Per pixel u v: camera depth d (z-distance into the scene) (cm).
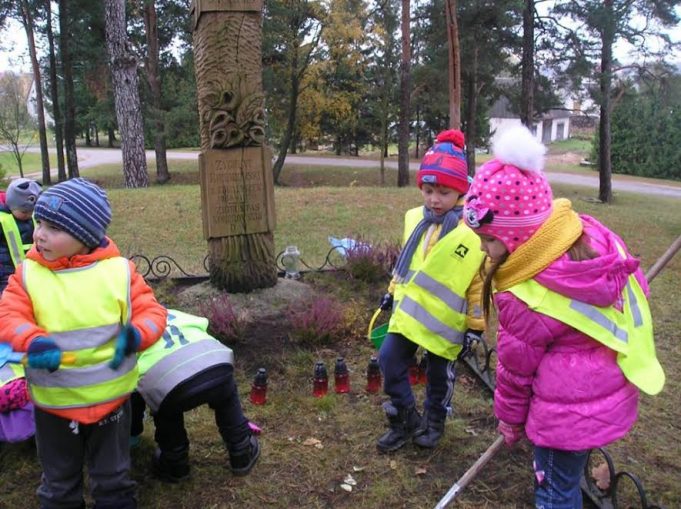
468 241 283
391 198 1207
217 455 312
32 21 2352
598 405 203
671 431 340
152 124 2331
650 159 3319
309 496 281
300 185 2753
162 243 847
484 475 295
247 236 511
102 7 2128
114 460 238
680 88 1647
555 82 1844
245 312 481
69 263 226
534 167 200
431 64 2092
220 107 483
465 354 297
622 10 1526
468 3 1738
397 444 314
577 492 223
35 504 274
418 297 294
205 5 466
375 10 2280
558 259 199
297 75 2461
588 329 197
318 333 447
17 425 295
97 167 3050
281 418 349
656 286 633
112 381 227
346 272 614
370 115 3447
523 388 211
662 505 273
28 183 386
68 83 2106
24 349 209
